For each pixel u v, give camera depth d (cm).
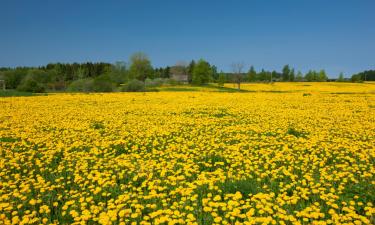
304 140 1304
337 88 6588
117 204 755
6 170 983
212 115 2169
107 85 5434
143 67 9138
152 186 820
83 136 1430
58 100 3256
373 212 668
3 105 2720
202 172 923
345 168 955
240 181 858
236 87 7575
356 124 1683
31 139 1348
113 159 1082
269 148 1185
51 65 13738
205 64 8931
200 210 711
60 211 735
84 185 853
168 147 1232
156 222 649
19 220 679
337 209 719
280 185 830
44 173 984
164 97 3722
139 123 1778
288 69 13325
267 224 650
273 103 2909
